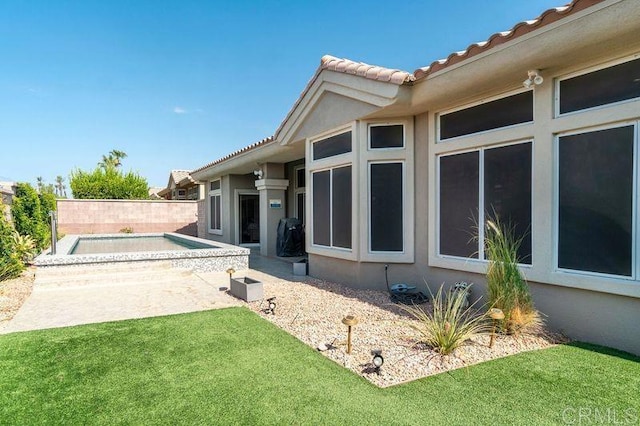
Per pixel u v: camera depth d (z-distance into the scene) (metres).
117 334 6.36
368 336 6.16
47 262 10.62
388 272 9.59
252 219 21.89
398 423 3.64
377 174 9.57
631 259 5.38
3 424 3.68
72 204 24.92
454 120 8.21
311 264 12.05
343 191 10.34
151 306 8.34
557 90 6.27
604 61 5.64
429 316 7.07
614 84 5.57
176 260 12.36
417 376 4.68
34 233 15.36
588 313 5.89
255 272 12.97
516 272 6.20
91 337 6.20
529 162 6.75
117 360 5.24
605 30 5.09
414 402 4.03
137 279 11.18
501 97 7.20
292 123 12.45
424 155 8.98
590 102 5.85
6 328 6.75
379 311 7.74
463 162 8.01
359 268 9.80
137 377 4.70
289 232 16.72
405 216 9.30
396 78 8.05
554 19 5.57
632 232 5.36
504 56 6.35
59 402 4.10
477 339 5.82
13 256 11.35
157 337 6.19
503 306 6.07
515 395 4.17
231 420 3.72
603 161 5.69
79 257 11.01
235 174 21.27
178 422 3.70
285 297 9.03
